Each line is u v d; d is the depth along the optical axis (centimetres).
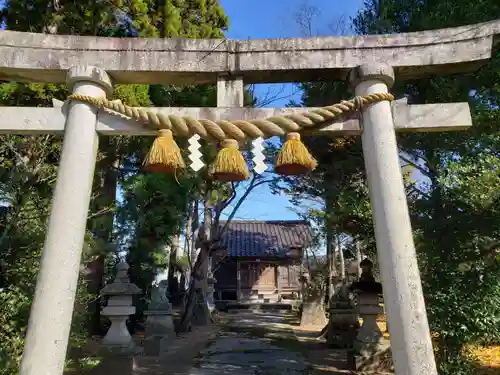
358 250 1836
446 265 592
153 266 1471
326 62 381
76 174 348
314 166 367
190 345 1238
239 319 2111
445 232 607
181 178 1122
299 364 953
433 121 366
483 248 587
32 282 552
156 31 910
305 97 945
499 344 871
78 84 374
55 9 729
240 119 372
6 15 732
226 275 2962
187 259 1977
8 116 372
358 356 849
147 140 976
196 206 1766
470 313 560
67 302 324
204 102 972
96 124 371
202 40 391
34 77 395
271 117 364
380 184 344
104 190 1158
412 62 376
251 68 383
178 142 914
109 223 937
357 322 1198
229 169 347
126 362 810
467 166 599
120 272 903
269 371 883
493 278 574
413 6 727
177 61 385
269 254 2855
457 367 580
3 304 523
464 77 621
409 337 305
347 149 951
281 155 358
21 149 616
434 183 689
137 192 1070
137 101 763
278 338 1382
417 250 634
